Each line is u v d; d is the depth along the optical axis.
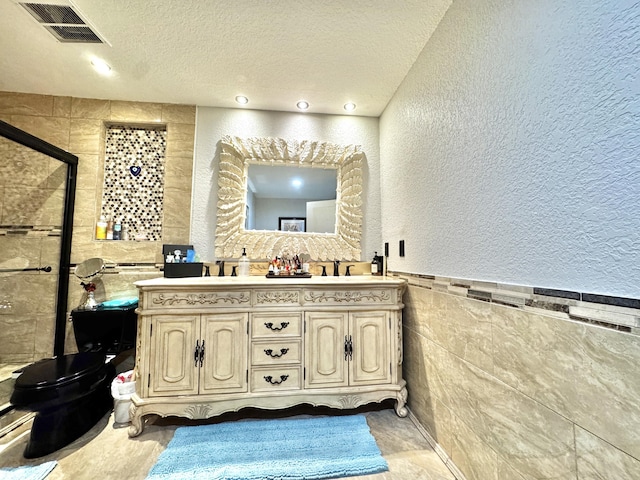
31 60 1.69
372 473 1.22
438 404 1.37
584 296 0.71
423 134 1.58
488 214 1.06
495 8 1.03
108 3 1.30
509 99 0.96
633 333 0.61
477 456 1.08
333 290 1.65
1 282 1.89
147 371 1.48
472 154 1.16
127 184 2.16
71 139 2.06
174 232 2.10
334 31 1.46
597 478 0.67
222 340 1.54
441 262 1.38
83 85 1.94
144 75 1.84
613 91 0.65
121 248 2.05
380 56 1.65
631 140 0.62
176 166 2.14
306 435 1.46
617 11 0.65
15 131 1.62
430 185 1.50
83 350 1.79
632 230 0.62
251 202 2.21
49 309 1.95
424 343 1.53
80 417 1.46
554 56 0.80
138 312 1.49
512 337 0.94
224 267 2.09
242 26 1.44
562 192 0.77
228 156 2.16
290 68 1.76
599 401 0.67
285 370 1.57
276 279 1.80
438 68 1.43
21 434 1.47
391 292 1.70
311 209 2.26
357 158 2.29
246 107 2.21
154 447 1.38
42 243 1.97
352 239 2.25
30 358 1.90
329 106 2.20
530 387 0.86
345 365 1.62
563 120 0.77
